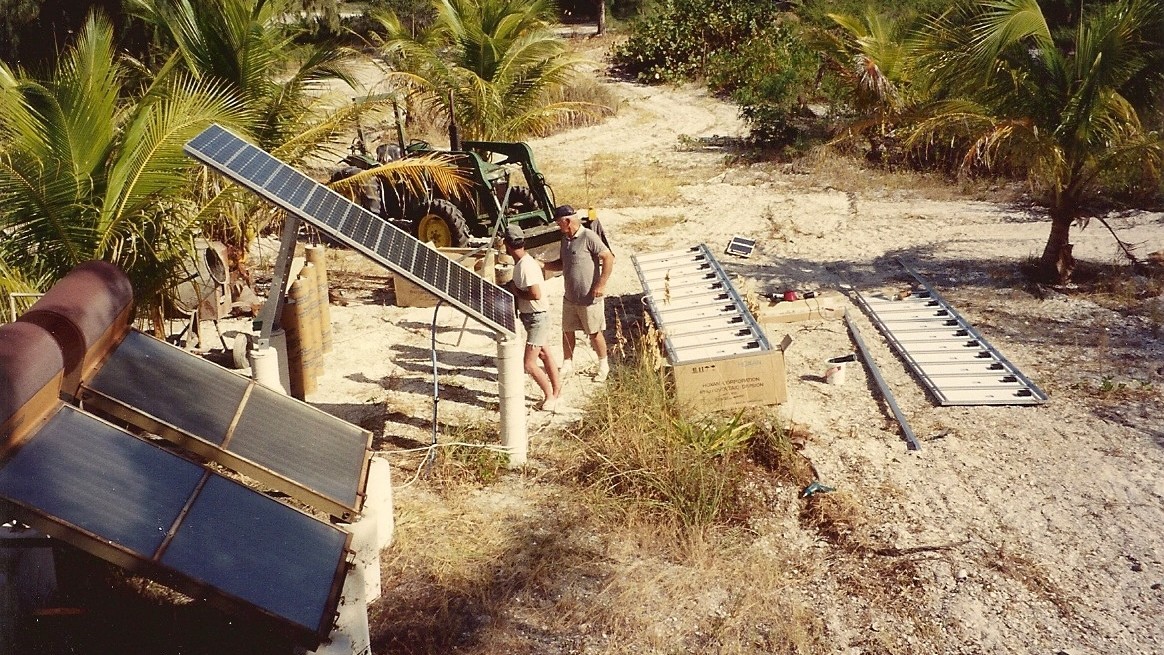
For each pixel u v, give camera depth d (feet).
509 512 20.15
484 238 42.09
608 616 16.75
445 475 21.61
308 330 26.37
